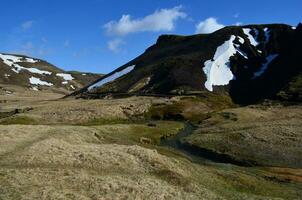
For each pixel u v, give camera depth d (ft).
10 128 218.38
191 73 648.79
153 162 167.63
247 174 203.72
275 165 253.03
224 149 285.02
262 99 516.32
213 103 505.66
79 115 393.29
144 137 308.60
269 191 177.58
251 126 346.74
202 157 272.31
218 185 166.91
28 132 214.48
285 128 329.72
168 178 156.56
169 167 165.99
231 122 379.55
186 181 156.25
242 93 585.63
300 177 215.92
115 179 143.02
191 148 297.12
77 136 227.81
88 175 144.25
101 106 437.99
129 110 439.22
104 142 237.25
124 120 407.64
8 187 126.41
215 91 588.91
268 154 272.92
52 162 155.63
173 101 486.38
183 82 615.16
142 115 435.12
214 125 375.66
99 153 170.09
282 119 384.68
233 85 614.34
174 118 436.35
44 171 143.95
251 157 267.80
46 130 228.63
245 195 159.02
